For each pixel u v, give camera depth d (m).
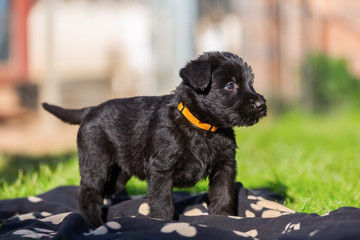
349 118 10.59
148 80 12.19
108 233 2.66
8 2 11.71
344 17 12.32
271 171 4.66
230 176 3.35
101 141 3.53
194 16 12.34
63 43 12.07
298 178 4.26
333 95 11.66
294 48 11.73
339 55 12.23
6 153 6.56
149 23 12.23
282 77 11.59
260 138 7.44
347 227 2.22
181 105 3.22
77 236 2.74
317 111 11.41
